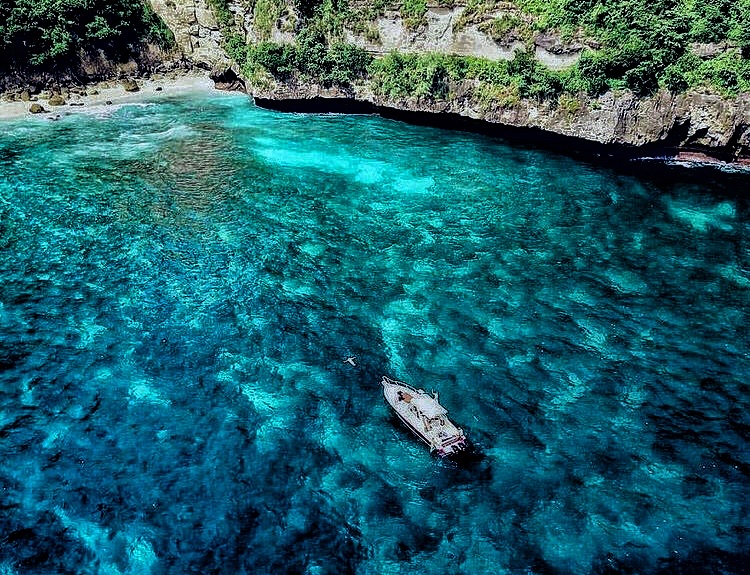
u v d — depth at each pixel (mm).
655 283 40094
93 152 60500
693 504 26234
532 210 48906
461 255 43219
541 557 24250
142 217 48375
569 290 39438
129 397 31625
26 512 25984
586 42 57938
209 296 39094
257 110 73812
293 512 26062
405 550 24594
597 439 29219
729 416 30422
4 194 51531
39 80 76438
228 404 31188
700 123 57375
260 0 72375
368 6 67062
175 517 25828
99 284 40312
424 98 65688
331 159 58938
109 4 80812
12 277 40844
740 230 46188
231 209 49500
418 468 27891
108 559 24266
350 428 29875
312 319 37094
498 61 62781
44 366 33594
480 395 31672
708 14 55781
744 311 37562
